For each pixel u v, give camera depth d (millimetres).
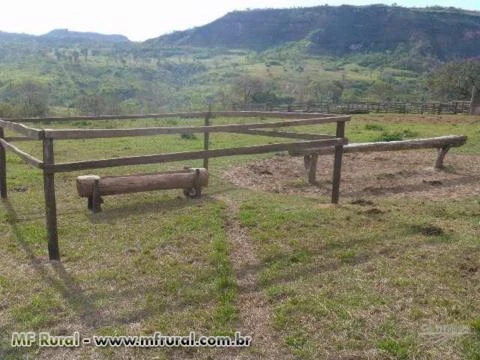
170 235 5691
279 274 4582
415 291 4199
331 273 4598
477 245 5312
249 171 10047
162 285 4359
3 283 4391
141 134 5066
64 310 3918
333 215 6438
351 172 10336
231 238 5637
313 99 63906
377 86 71562
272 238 5555
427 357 3260
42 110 32375
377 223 6117
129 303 4039
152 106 51094
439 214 6707
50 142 4672
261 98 54406
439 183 9180
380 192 8445
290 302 4016
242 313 3871
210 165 10516
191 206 7020
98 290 4273
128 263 4871
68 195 7699
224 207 6961
